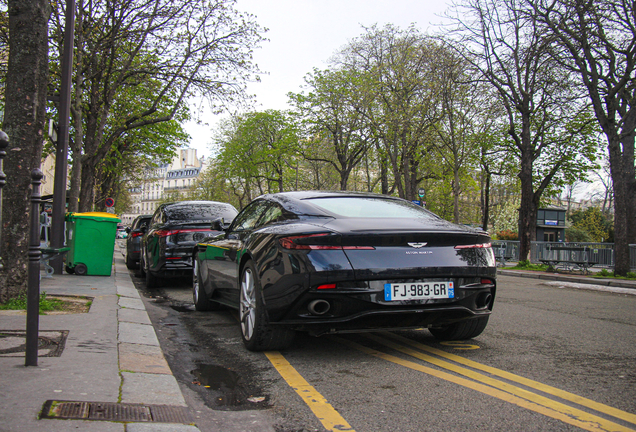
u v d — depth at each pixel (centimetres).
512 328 570
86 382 310
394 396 324
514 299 886
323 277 378
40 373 322
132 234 1421
